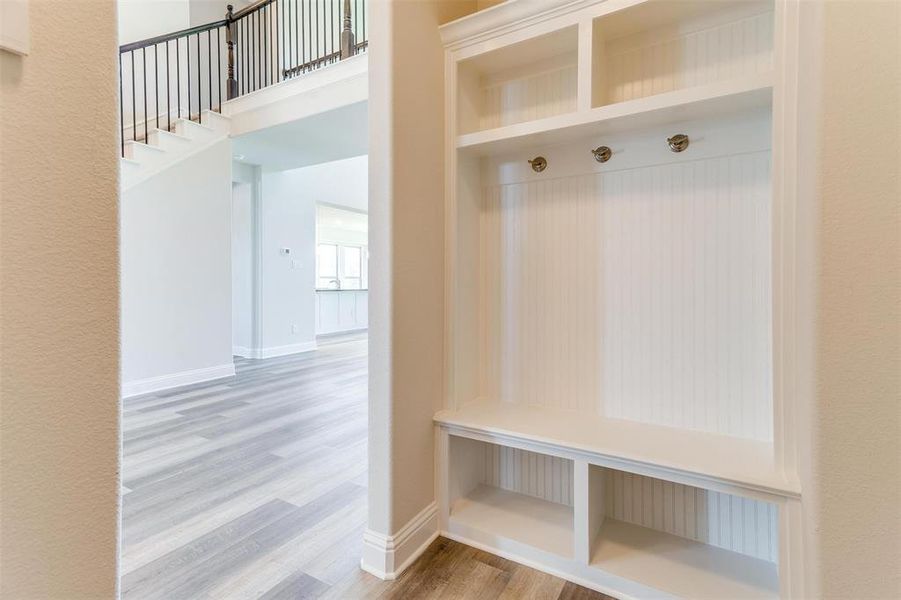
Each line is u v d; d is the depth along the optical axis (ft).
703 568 4.93
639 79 5.74
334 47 17.99
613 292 6.00
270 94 13.84
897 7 2.89
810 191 3.28
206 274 14.80
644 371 5.79
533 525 5.77
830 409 3.10
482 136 5.99
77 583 2.01
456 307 6.19
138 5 16.28
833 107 3.05
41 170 1.85
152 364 13.50
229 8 15.58
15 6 1.75
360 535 5.89
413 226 5.49
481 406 6.45
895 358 2.91
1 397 1.75
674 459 4.58
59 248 1.92
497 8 5.67
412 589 4.87
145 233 13.25
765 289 5.05
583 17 5.32
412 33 5.45
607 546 5.33
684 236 5.52
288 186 20.65
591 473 5.13
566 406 6.33
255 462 8.27
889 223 2.91
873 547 2.98
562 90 6.30
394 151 5.13
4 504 1.77
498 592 4.85
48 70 1.87
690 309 5.50
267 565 5.25
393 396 5.14
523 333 6.66
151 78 16.57
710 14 5.24
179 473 7.77
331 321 30.01
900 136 2.87
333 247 33.12
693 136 5.38
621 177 5.91
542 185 6.48
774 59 4.23
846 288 3.04
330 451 8.82
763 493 4.07
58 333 1.93
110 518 2.13
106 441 2.11
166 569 5.16
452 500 6.15
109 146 2.10
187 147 14.14
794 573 3.91
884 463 2.94
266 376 15.79
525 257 6.63
